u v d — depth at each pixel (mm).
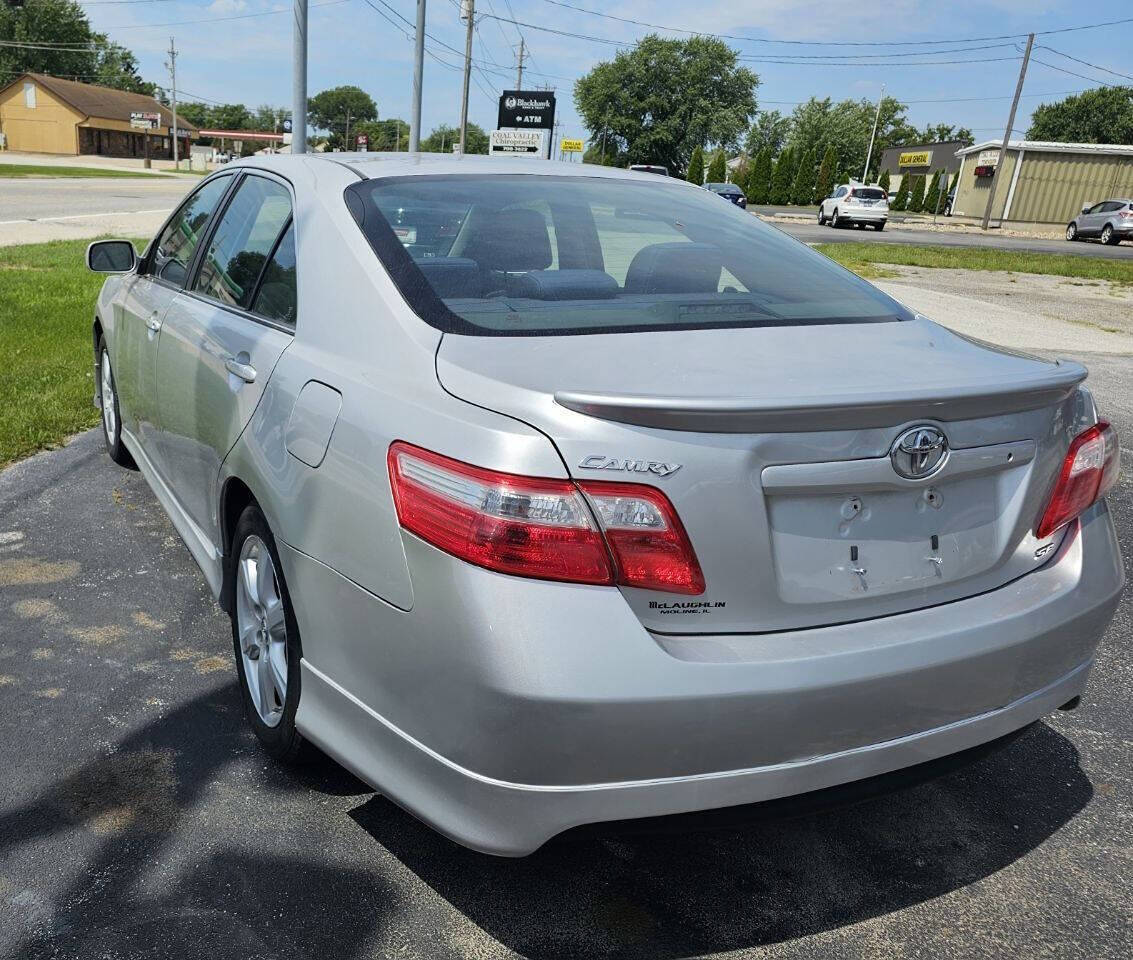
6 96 89812
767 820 1920
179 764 2629
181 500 3459
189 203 3879
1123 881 2357
